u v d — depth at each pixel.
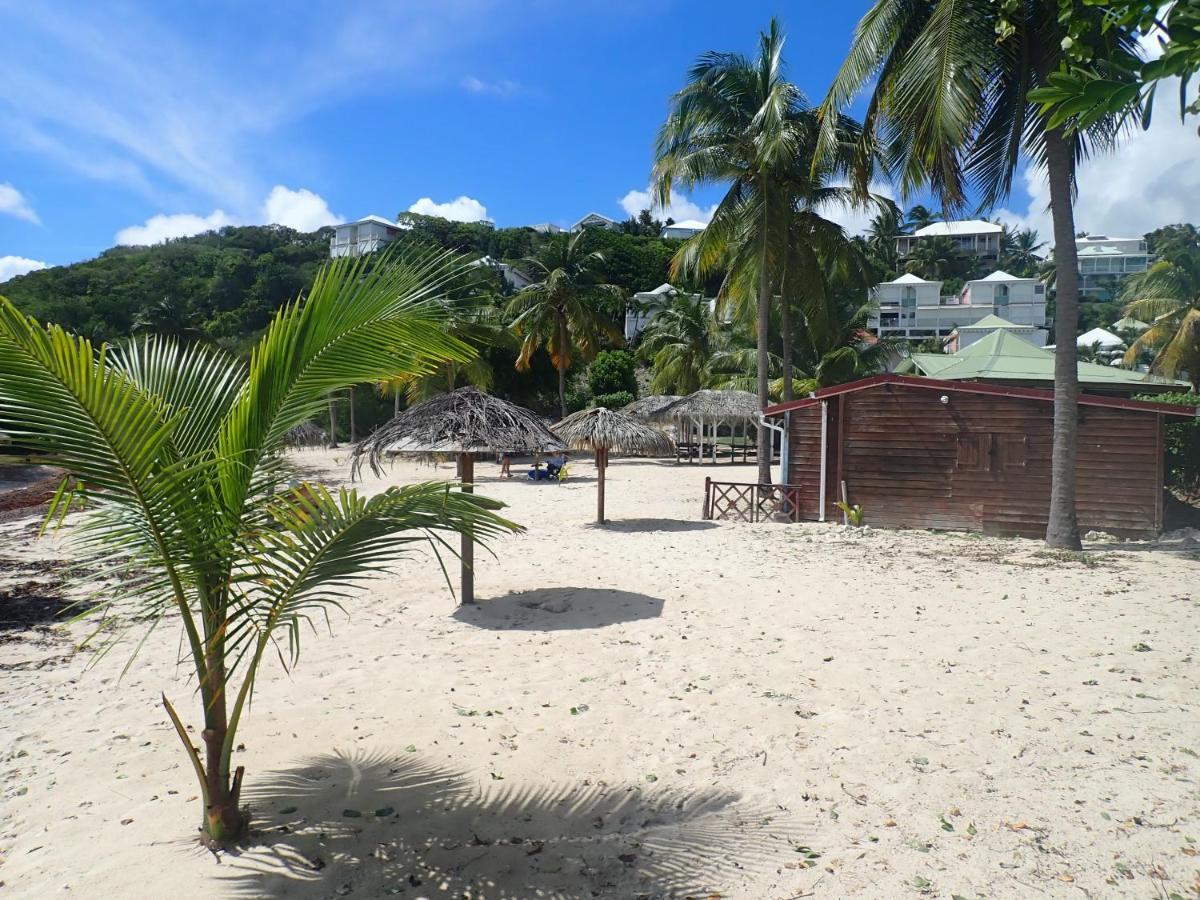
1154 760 4.65
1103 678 6.20
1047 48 11.74
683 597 9.49
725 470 31.97
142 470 3.16
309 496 3.62
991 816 4.04
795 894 3.41
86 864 3.66
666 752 4.98
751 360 36.97
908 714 5.52
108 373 3.11
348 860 3.71
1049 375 20.53
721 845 3.84
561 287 38.50
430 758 4.92
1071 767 4.59
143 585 3.68
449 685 6.36
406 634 7.98
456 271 4.07
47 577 10.84
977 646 7.18
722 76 20.17
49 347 2.84
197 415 3.84
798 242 21.44
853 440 15.86
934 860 3.64
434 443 8.63
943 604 8.90
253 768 4.77
